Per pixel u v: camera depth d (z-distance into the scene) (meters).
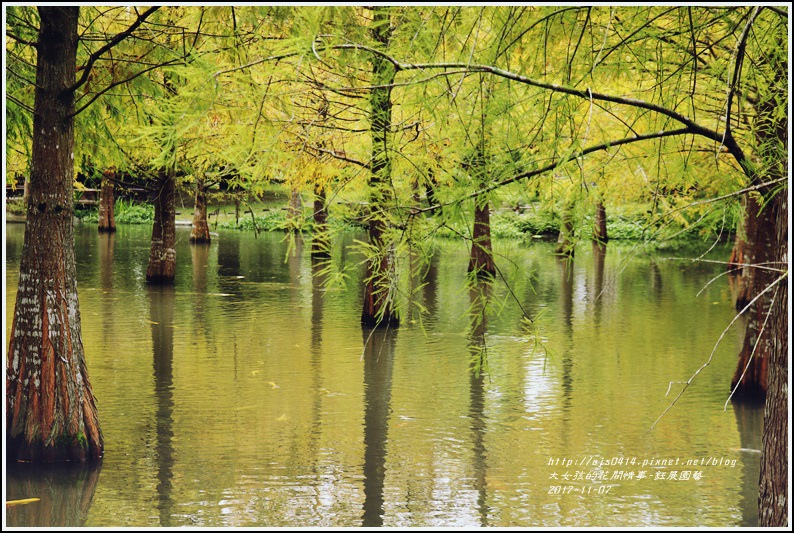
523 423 11.50
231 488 8.88
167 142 5.81
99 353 15.52
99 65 11.07
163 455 9.96
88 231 46.53
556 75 6.96
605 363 15.33
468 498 8.71
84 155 13.29
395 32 6.41
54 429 9.61
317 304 22.09
